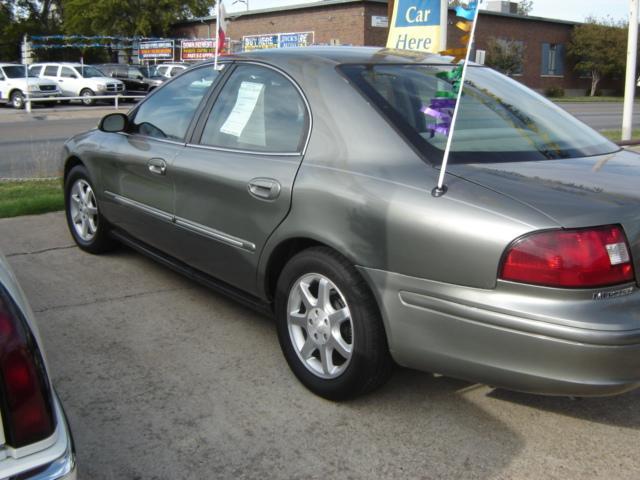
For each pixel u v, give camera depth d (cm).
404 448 294
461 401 332
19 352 184
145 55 3969
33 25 4766
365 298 301
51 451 186
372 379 308
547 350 251
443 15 727
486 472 278
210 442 296
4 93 2653
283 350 348
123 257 552
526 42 4288
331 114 333
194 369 363
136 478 272
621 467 283
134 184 465
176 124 440
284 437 301
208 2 4419
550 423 315
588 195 268
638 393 346
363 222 296
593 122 2208
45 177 956
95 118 2153
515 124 347
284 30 3738
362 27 3375
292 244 341
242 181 358
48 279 499
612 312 249
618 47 4372
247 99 389
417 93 343
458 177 284
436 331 277
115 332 408
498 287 259
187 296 469
